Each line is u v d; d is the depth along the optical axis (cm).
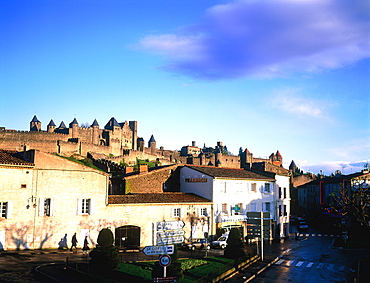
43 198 3556
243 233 5269
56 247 3603
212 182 4959
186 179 5303
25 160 3584
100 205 3922
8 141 10281
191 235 4572
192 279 2538
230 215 5144
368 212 5806
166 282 1778
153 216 4253
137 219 4138
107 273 2533
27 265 2712
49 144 10862
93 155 11781
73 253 3384
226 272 2864
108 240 2573
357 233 6141
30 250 3378
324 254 4225
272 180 6025
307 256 4072
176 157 16025
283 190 6469
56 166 3669
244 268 3234
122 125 16788
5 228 3316
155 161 13638
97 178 3934
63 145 11125
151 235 4206
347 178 7138
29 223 3459
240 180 5409
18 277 2348
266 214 3634
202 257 3553
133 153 13038
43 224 3547
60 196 3672
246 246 4841
